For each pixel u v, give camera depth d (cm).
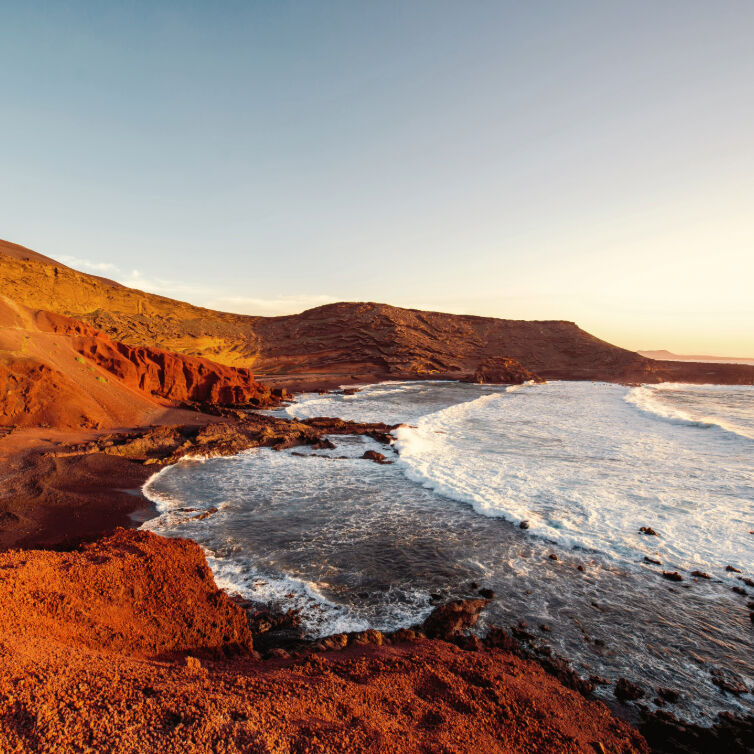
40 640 499
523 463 2044
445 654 724
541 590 984
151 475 1773
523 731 541
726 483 1748
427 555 1141
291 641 776
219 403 3556
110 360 2917
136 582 723
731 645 813
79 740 342
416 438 2591
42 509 1330
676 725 612
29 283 6619
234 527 1298
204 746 357
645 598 959
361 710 505
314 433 2633
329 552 1148
